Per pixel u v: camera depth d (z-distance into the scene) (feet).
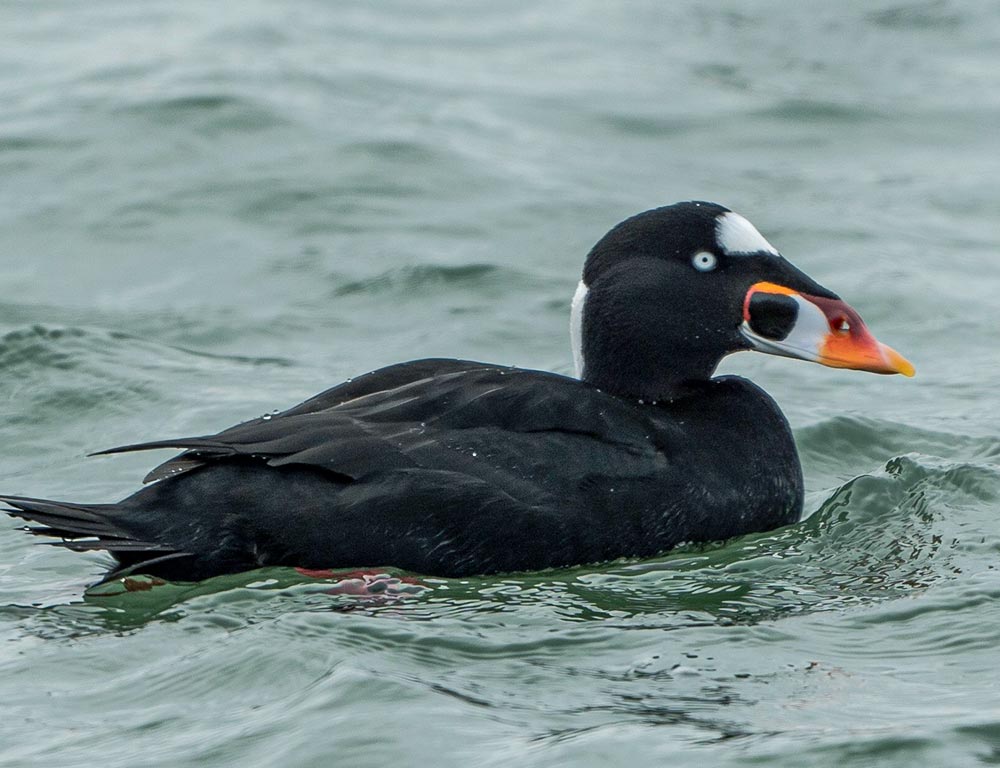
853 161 67.15
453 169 62.39
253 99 66.54
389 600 30.83
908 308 52.42
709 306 35.60
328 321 50.98
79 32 78.18
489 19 84.17
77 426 42.45
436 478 31.53
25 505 31.27
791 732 24.76
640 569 32.73
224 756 24.53
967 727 24.62
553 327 50.49
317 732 24.97
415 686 26.53
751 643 28.68
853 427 41.96
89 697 26.99
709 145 68.18
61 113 65.36
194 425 42.14
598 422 33.30
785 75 76.89
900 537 34.60
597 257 36.52
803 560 33.45
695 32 83.30
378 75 73.15
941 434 41.81
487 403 32.91
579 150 66.54
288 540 31.19
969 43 82.12
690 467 33.73
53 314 50.98
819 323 35.37
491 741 24.64
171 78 69.05
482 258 55.21
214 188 59.88
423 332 50.14
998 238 59.41
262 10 82.23
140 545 30.68
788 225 59.16
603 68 76.84
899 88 75.41
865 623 29.48
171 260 55.16
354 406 32.99
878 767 23.58
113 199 58.85
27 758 24.85
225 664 27.84
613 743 24.38
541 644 28.68
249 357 48.06
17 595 31.78
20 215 57.67
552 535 32.07
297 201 59.21
